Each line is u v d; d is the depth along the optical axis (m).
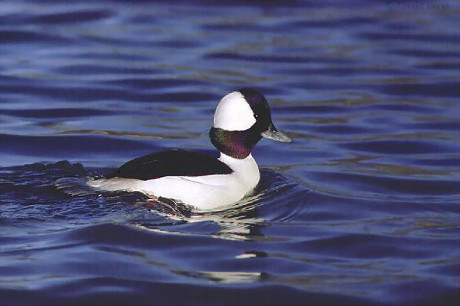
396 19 24.98
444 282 11.38
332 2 26.27
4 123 17.78
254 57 22.28
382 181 15.19
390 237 12.77
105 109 18.83
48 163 15.38
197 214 12.98
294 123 18.44
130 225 12.45
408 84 20.78
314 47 23.02
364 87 20.59
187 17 24.94
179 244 12.11
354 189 14.77
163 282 11.13
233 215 13.18
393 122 18.55
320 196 14.28
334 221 13.37
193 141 16.91
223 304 10.78
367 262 11.98
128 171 13.20
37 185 13.59
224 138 13.77
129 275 11.29
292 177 15.06
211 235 12.44
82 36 23.30
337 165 15.98
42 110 18.64
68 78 20.62
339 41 23.50
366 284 11.30
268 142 17.16
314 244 12.45
